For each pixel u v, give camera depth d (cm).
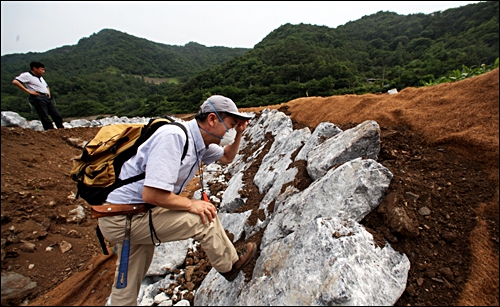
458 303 166
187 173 184
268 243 261
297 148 455
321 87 3784
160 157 156
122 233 174
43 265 339
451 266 186
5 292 292
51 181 502
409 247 200
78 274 334
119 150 174
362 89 3559
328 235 189
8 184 435
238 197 424
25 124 1063
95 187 177
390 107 430
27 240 361
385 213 217
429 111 357
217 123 181
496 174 230
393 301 166
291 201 285
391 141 322
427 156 284
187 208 174
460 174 247
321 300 158
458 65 3684
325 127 402
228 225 370
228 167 707
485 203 214
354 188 232
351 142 293
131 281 192
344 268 165
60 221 418
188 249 331
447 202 225
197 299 248
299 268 182
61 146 711
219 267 205
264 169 478
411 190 237
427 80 3081
